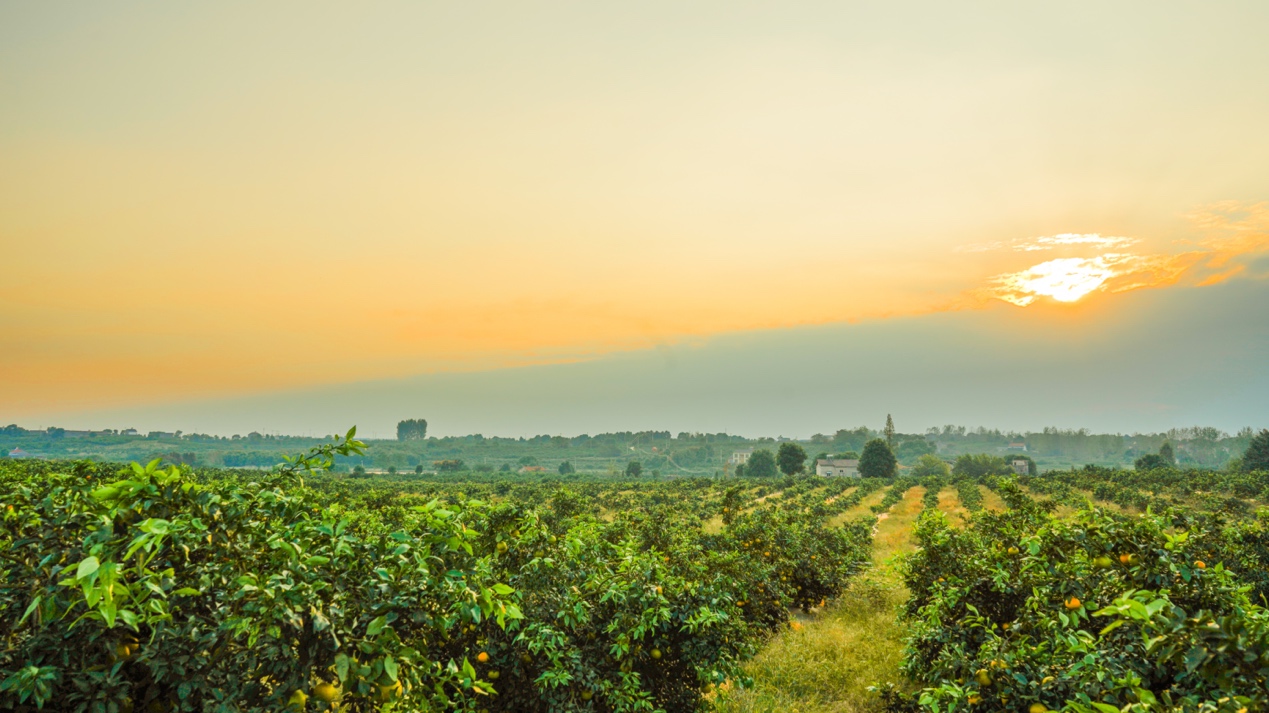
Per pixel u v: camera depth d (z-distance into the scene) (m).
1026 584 7.36
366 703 3.80
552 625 6.24
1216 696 3.84
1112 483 53.00
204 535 3.68
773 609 12.95
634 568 7.51
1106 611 3.44
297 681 3.40
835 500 53.19
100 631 3.41
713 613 7.05
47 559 3.43
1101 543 5.68
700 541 14.30
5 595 3.49
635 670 7.07
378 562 4.21
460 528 4.69
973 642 7.78
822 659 10.75
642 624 6.65
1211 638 3.10
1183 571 5.16
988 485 69.19
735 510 16.39
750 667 10.35
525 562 6.52
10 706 3.22
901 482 79.75
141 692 3.62
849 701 9.17
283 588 3.37
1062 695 5.04
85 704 3.28
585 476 124.62
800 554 16.08
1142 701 3.54
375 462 197.25
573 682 6.14
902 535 29.98
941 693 5.62
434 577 4.26
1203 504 35.56
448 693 5.73
